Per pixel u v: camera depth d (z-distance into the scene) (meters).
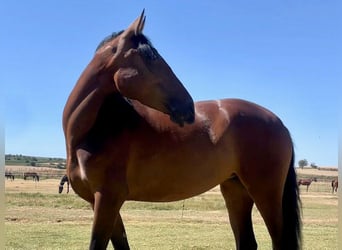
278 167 6.04
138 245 9.98
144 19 5.00
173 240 10.83
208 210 21.53
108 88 5.12
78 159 5.05
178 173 5.43
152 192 5.43
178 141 5.41
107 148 4.98
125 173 5.09
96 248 4.87
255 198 5.98
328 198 32.16
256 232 12.80
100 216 4.89
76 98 5.18
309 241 10.70
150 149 5.25
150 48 4.97
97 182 4.95
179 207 22.48
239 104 6.11
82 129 5.09
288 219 6.07
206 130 5.65
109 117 5.16
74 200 23.06
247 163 5.91
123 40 5.02
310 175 77.81
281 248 5.95
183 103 4.97
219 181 5.85
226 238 11.34
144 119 5.32
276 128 6.13
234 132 5.85
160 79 4.94
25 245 9.70
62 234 11.66
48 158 135.38
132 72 4.93
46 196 24.69
